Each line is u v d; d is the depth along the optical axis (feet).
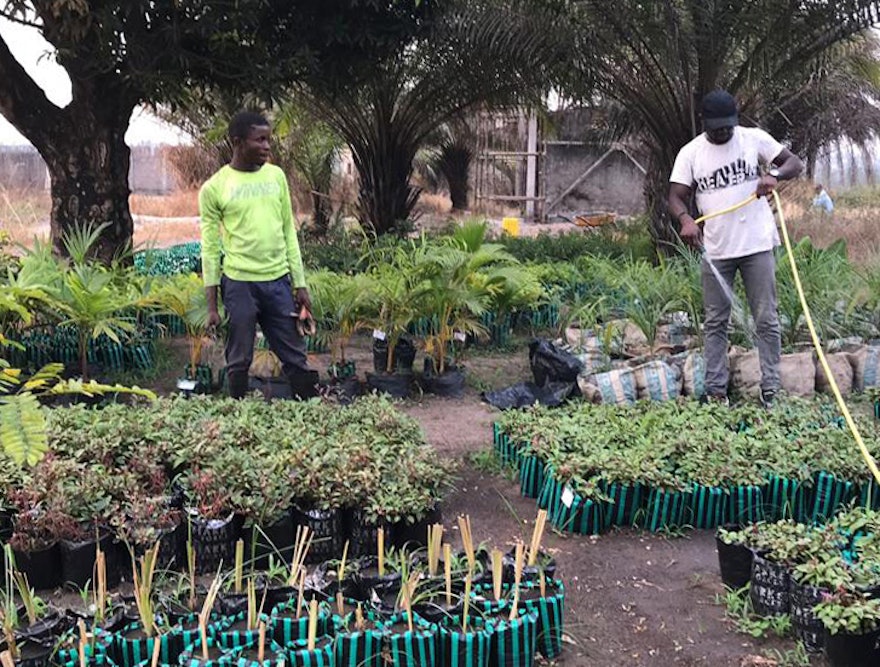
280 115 56.13
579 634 12.42
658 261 40.57
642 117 40.37
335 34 32.99
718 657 11.86
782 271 26.61
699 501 15.66
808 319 14.44
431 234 51.19
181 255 47.78
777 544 12.58
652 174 43.21
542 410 19.43
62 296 22.54
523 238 50.21
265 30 33.35
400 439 17.13
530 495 17.20
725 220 20.89
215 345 25.13
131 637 10.71
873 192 75.77
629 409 19.63
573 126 88.07
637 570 14.30
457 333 26.16
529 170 94.12
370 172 52.11
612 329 25.18
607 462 15.66
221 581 11.62
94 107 32.53
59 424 16.66
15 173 91.04
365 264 39.55
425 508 14.84
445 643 10.93
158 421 16.92
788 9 34.40
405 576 11.64
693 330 27.07
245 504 14.01
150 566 11.04
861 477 15.87
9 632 10.25
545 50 38.96
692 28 35.63
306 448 15.40
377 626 11.02
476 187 103.60
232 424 16.92
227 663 10.28
